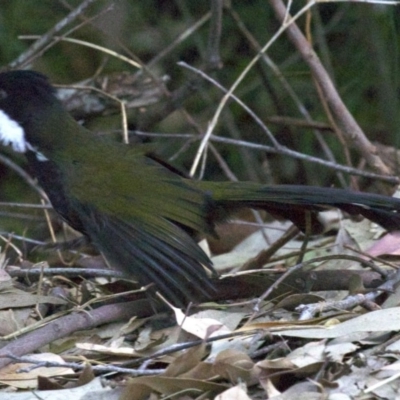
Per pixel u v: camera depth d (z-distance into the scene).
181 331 7.43
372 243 9.41
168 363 7.08
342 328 6.85
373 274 8.22
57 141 8.59
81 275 8.92
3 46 13.45
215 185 8.30
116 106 11.48
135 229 7.91
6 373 7.04
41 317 8.13
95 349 7.26
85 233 8.63
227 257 10.12
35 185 11.87
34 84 8.75
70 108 11.40
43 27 13.61
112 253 7.93
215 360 6.51
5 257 9.94
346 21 13.58
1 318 8.13
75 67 13.70
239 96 13.79
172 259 7.60
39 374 6.96
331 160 11.92
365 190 12.20
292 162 13.53
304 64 13.74
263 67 13.04
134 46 13.94
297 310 7.30
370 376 6.39
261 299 7.39
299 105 12.17
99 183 8.27
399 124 12.70
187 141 12.37
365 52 13.38
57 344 7.66
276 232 10.68
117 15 13.66
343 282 8.09
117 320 7.93
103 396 6.50
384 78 12.79
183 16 14.36
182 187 8.22
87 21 10.94
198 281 7.48
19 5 13.49
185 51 14.32
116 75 11.62
